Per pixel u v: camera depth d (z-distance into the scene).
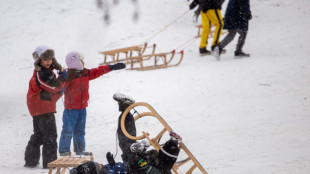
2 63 51.03
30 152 21.48
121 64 23.05
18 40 57.69
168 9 65.50
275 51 47.56
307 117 27.62
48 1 69.44
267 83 36.69
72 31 57.94
